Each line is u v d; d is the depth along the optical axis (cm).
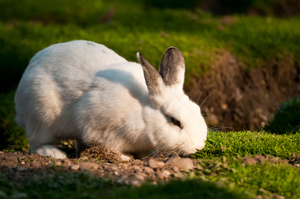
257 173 469
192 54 1091
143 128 571
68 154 705
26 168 517
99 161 561
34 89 618
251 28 1382
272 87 1134
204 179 441
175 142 560
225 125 1030
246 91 1088
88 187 433
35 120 625
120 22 1399
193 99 1015
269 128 811
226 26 1418
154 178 461
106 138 588
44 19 1644
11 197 404
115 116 575
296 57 1188
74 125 612
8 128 880
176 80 595
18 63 1118
